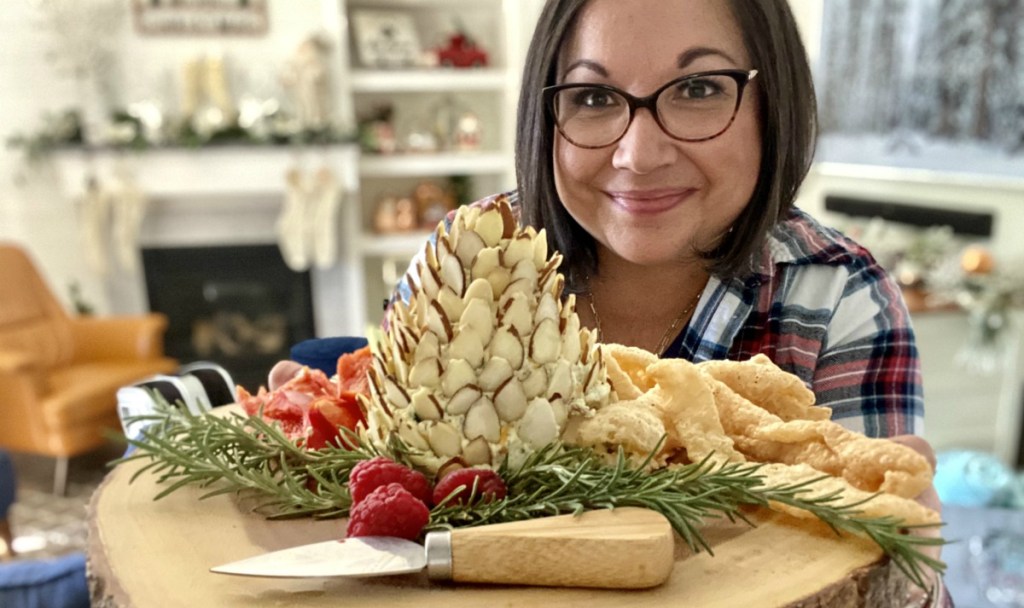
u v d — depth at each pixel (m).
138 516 0.55
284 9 3.45
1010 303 2.54
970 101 2.91
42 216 3.43
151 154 3.29
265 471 0.57
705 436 0.54
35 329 2.98
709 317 0.81
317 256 3.46
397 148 3.67
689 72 0.68
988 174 2.90
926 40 3.02
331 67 3.41
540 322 0.51
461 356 0.51
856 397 0.75
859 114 3.31
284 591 0.45
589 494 0.48
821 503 0.48
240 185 3.37
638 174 0.70
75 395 2.71
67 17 3.33
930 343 2.63
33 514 2.59
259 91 3.51
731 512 0.50
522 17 3.40
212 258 3.58
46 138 3.27
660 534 0.44
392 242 3.59
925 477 0.48
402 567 0.44
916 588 0.51
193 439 0.59
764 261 0.81
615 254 0.84
